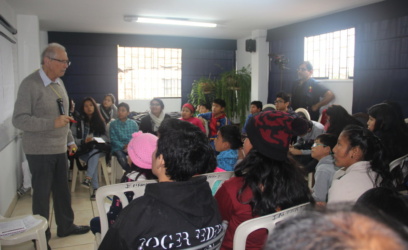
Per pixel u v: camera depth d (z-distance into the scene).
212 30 6.08
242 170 1.30
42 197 2.33
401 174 2.15
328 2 4.04
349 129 1.65
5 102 3.17
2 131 2.97
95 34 6.34
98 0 3.93
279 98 4.33
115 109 5.32
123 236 0.90
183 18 4.98
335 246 0.28
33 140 2.27
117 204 1.56
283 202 1.23
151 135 1.64
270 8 4.34
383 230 0.31
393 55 3.99
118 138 4.08
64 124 2.20
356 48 4.41
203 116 4.51
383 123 2.38
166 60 7.06
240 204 1.27
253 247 1.24
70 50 6.27
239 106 6.51
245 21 5.22
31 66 4.71
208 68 7.21
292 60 5.60
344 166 1.68
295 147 3.58
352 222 0.32
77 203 3.48
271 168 1.22
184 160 1.00
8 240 1.75
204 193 1.02
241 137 2.50
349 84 4.71
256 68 6.18
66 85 6.33
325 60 5.13
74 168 3.83
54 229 2.79
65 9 4.36
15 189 3.50
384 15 3.98
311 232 0.31
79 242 2.57
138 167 1.61
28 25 4.68
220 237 1.06
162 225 0.92
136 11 4.51
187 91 7.14
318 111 4.73
